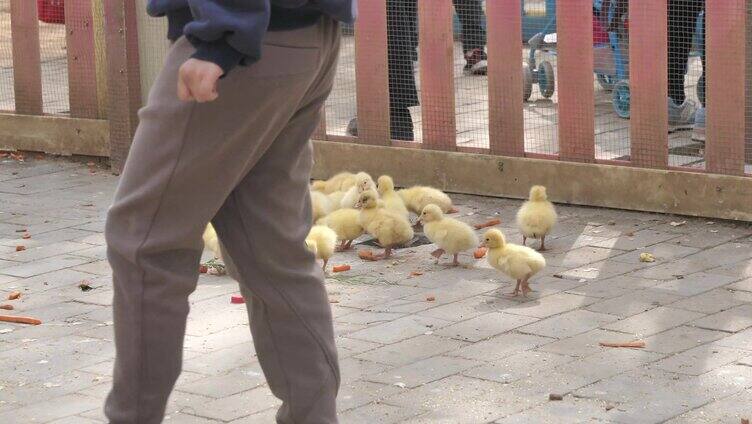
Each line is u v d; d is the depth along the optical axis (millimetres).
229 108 3785
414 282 8023
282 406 4461
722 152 9344
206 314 7289
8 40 12797
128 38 11227
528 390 5898
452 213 10000
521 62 10086
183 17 3814
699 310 7195
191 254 4082
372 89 10805
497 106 10297
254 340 4414
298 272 4281
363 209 8758
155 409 4145
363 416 5574
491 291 7754
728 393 5805
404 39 10633
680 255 8477
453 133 10547
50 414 5672
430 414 5598
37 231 9500
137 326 4012
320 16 3916
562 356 6418
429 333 6875
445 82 10453
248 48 3559
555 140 10656
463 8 10742
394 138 11000
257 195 4160
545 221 8648
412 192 9766
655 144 9656
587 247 8797
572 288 7762
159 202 3904
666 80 9492
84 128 12070
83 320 7246
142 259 3957
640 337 6719
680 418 5488
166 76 3832
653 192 9648
